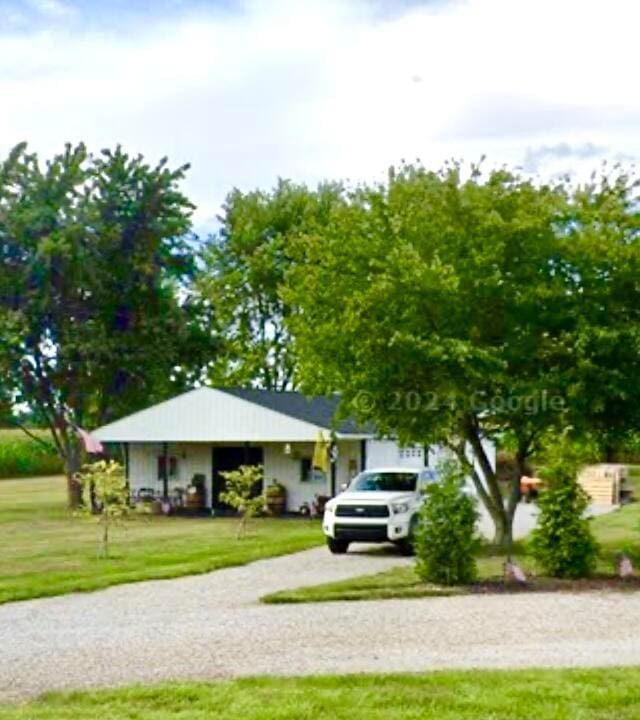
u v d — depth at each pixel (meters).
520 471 22.34
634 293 20.02
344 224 21.75
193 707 8.49
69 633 12.46
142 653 11.08
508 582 16.64
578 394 19.47
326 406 40.75
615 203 20.50
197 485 38.78
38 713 8.36
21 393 42.84
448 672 9.80
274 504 36.41
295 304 23.08
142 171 43.12
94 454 42.22
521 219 20.22
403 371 20.34
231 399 36.66
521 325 20.33
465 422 22.30
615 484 39.16
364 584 16.64
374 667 10.21
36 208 41.28
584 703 8.52
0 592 15.99
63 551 23.45
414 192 21.59
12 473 67.44
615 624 12.85
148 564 20.28
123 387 43.75
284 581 17.70
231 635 12.17
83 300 42.44
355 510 22.09
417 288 19.88
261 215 63.59
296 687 9.19
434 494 17.02
